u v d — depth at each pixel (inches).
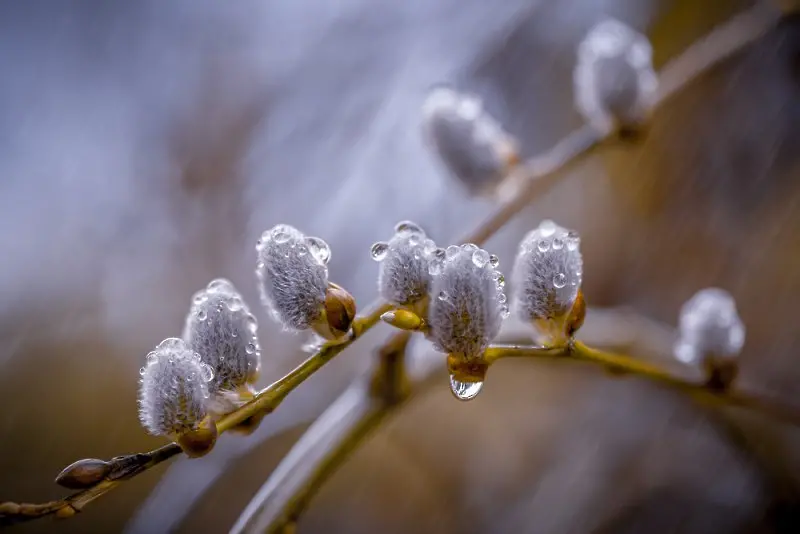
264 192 29.2
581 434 25.4
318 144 29.4
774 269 25.7
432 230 27.0
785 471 21.2
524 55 30.4
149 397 14.3
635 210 28.1
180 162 30.0
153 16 30.9
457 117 18.0
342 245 27.7
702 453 23.7
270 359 25.5
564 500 24.0
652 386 24.1
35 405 27.1
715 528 22.0
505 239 28.4
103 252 28.9
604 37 18.3
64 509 14.1
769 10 18.9
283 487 16.5
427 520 24.8
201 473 19.6
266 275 14.8
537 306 14.9
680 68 19.5
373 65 30.1
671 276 27.1
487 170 18.0
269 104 30.3
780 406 16.9
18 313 28.1
